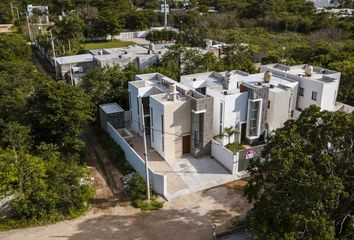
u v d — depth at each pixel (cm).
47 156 2695
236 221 2209
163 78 3628
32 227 2214
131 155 2948
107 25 9381
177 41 7025
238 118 3212
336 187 1505
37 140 3006
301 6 10681
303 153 1705
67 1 11806
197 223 2255
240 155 2798
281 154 1700
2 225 2200
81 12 10881
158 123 3044
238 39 6581
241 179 2766
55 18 9919
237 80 3516
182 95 3189
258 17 10044
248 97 3177
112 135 3494
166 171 2869
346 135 1667
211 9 11950
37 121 2995
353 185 1630
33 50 7888
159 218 2309
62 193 2311
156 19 10875
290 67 4256
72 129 2994
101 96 3931
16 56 5878
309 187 1527
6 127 2930
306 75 3844
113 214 2359
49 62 6812
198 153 3064
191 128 3070
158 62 5303
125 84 4103
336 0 12838
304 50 5950
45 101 2989
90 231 2183
